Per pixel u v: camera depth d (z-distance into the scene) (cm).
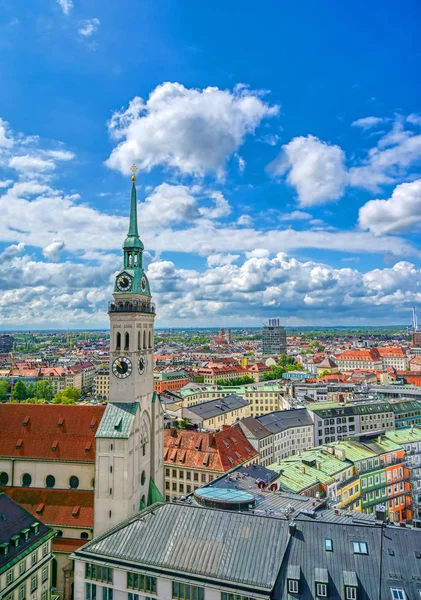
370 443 13262
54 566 8581
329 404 19700
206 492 7462
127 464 8756
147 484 9919
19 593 6750
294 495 7894
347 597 5178
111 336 9494
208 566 5612
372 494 11912
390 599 5091
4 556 6575
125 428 8912
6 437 9681
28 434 9675
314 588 5278
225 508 7012
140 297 9700
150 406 10219
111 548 6100
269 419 17612
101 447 8850
